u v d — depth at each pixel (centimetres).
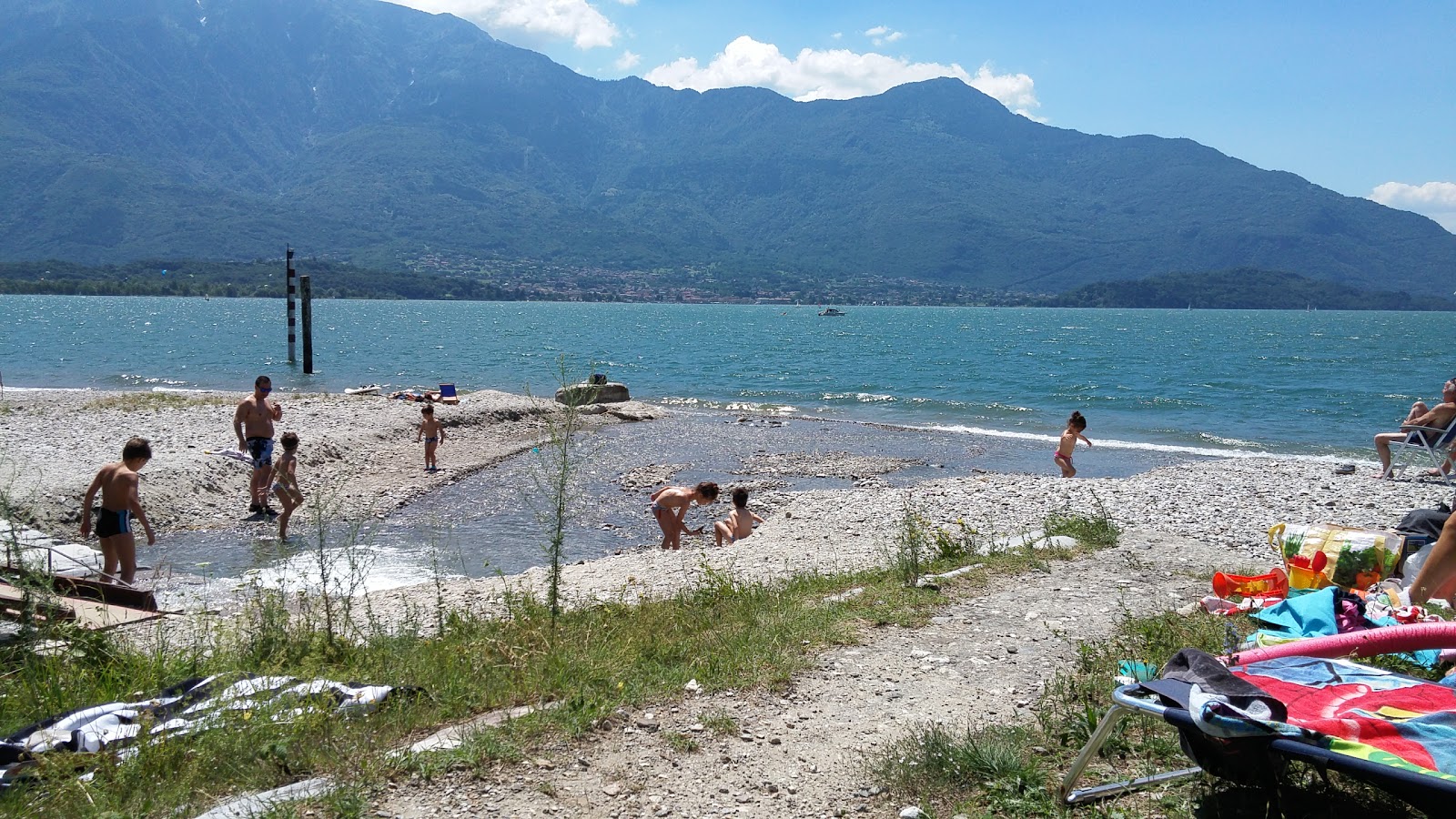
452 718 554
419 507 1834
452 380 4684
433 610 1016
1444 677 510
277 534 1562
